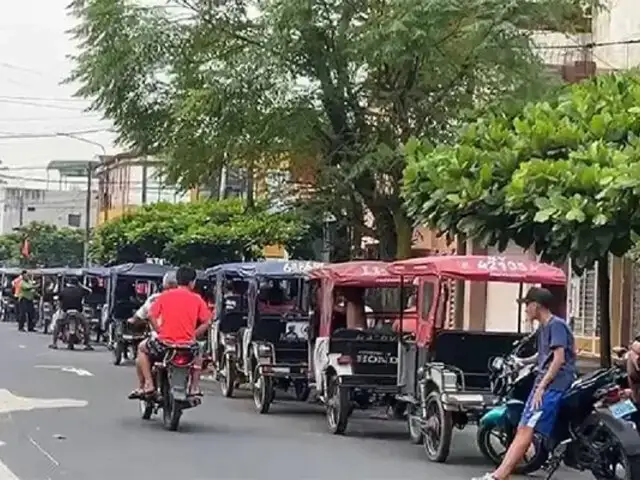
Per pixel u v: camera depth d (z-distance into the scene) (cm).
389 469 1319
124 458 1308
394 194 2358
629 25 2562
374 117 2378
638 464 1087
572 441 1155
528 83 2262
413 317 1708
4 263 8212
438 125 2328
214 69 2305
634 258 1611
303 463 1331
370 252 2814
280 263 2041
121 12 2422
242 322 2161
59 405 1823
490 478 1138
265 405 1867
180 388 1554
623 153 1266
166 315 1576
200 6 2391
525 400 1250
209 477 1198
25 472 1189
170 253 3941
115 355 2759
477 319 2859
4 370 2452
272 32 2259
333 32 2256
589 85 1523
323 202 2483
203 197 4572
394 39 2172
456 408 1357
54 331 3291
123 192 6481
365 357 1617
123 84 2445
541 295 1160
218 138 2328
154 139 2502
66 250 7788
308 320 1877
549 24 2369
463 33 2238
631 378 1138
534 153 1392
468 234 1405
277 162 2470
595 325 2602
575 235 1268
